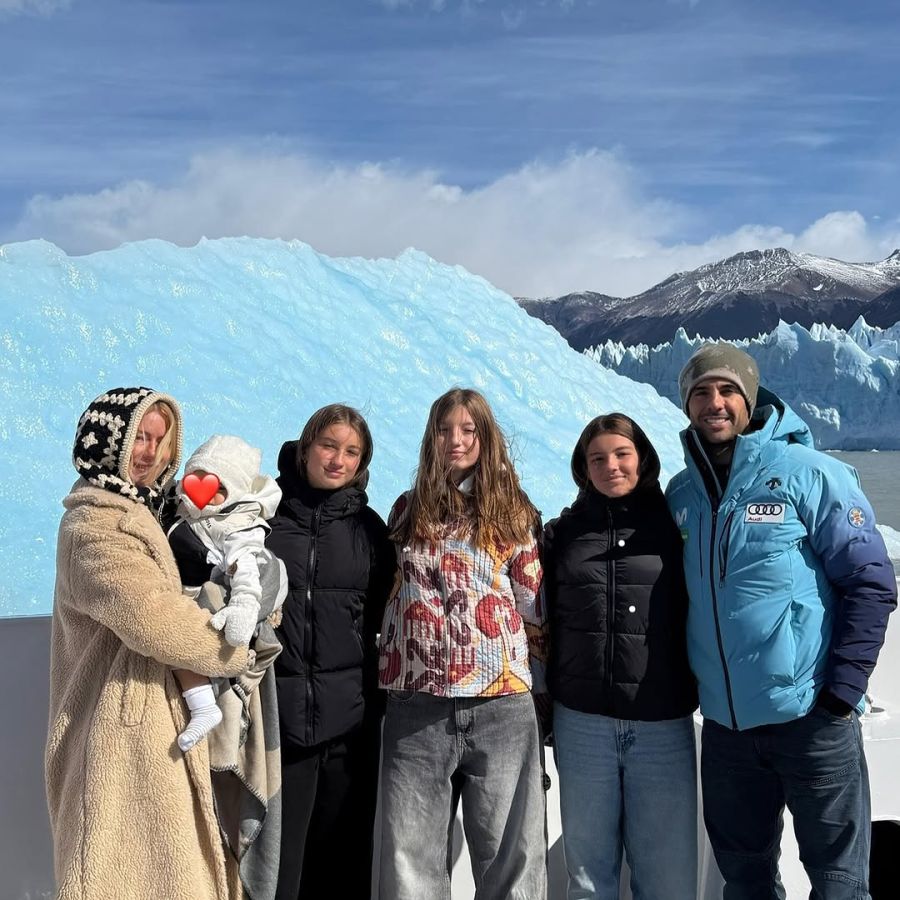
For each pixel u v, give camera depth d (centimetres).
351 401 934
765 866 200
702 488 204
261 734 177
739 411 203
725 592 195
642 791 200
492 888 196
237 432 805
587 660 200
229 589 170
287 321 972
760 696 190
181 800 160
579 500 214
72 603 164
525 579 204
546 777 208
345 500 196
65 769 167
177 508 183
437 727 195
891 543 1153
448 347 1115
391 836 195
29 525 656
